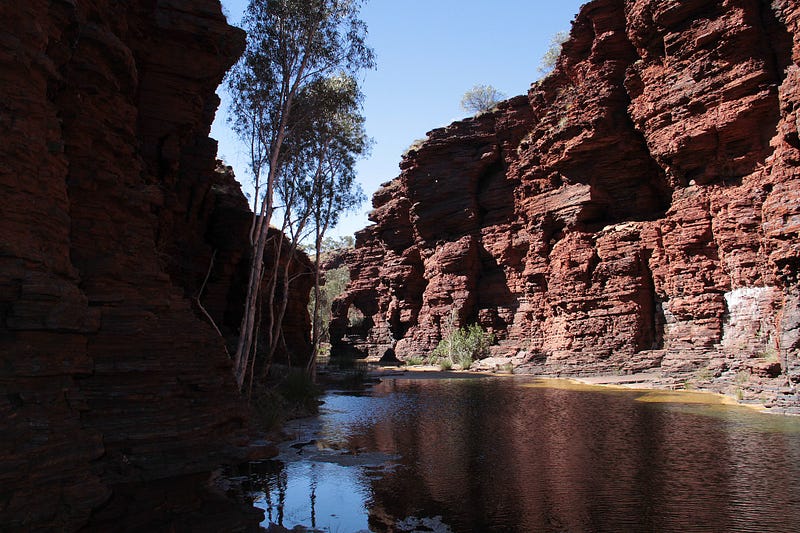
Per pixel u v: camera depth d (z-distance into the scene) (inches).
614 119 1295.5
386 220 2445.9
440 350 1910.7
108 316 362.0
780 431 527.5
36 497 252.5
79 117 369.4
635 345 1190.3
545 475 381.7
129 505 295.3
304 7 673.0
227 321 1005.2
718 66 1003.3
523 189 1635.1
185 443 377.1
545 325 1509.6
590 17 1352.1
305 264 1414.9
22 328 279.1
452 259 1994.3
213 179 880.9
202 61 605.3
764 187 915.4
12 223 283.0
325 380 1216.8
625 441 499.2
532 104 1684.3
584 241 1339.8
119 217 394.3
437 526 282.2
